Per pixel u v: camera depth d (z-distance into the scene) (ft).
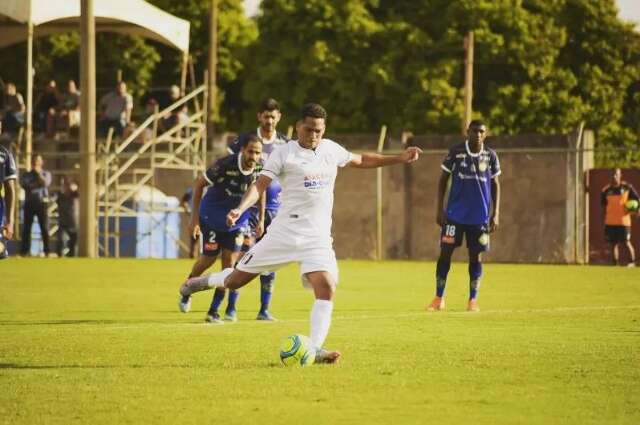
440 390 85.46
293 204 101.40
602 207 295.89
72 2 344.49
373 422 73.87
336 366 97.04
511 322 136.36
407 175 363.97
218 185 142.72
